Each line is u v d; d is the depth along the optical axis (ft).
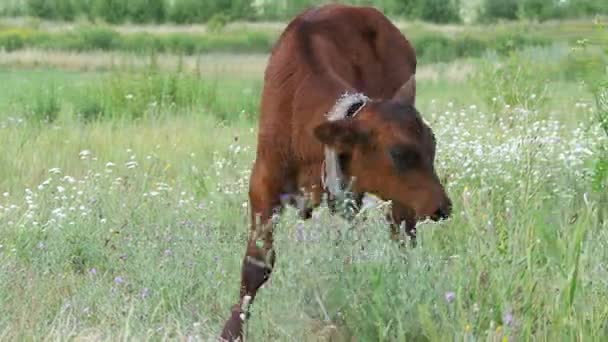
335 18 35.17
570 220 33.42
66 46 186.09
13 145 59.82
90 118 77.46
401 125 29.30
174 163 57.36
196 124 71.72
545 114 67.15
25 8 265.95
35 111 78.02
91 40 188.65
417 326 28.37
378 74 35.24
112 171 53.67
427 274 29.50
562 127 56.95
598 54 42.24
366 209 31.09
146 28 258.57
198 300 36.04
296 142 31.99
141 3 266.57
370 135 29.40
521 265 29.81
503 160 45.06
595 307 27.96
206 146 62.95
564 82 94.07
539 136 48.88
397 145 29.07
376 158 29.40
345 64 34.19
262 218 32.58
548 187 43.32
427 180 29.17
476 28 231.30
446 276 29.81
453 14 262.67
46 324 33.32
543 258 31.78
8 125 69.77
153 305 35.37
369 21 36.06
